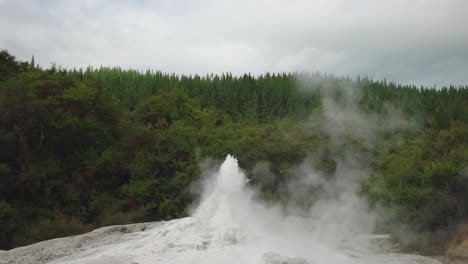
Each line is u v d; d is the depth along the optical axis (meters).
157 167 34.06
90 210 29.25
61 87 34.84
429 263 15.11
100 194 31.06
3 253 15.24
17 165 29.34
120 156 33.16
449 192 20.00
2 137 27.44
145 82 76.38
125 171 33.81
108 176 32.81
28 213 26.05
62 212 28.09
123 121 39.91
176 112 46.56
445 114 50.06
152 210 31.81
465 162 20.56
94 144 33.69
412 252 17.94
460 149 23.47
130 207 31.81
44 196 28.56
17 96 28.53
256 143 38.78
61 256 14.44
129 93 64.69
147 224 19.08
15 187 27.52
